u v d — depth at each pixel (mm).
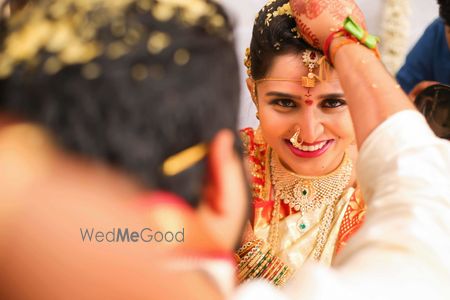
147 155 476
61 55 483
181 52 502
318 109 1158
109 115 469
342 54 920
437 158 699
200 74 505
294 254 1214
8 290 467
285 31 1125
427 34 1827
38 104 472
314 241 1223
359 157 759
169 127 486
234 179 553
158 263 486
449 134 1449
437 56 1782
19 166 466
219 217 533
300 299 570
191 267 505
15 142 469
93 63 478
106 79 471
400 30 2145
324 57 1104
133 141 471
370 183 723
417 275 591
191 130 502
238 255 1145
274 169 1271
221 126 521
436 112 1473
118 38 495
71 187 465
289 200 1246
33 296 466
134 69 482
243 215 570
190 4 546
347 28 944
